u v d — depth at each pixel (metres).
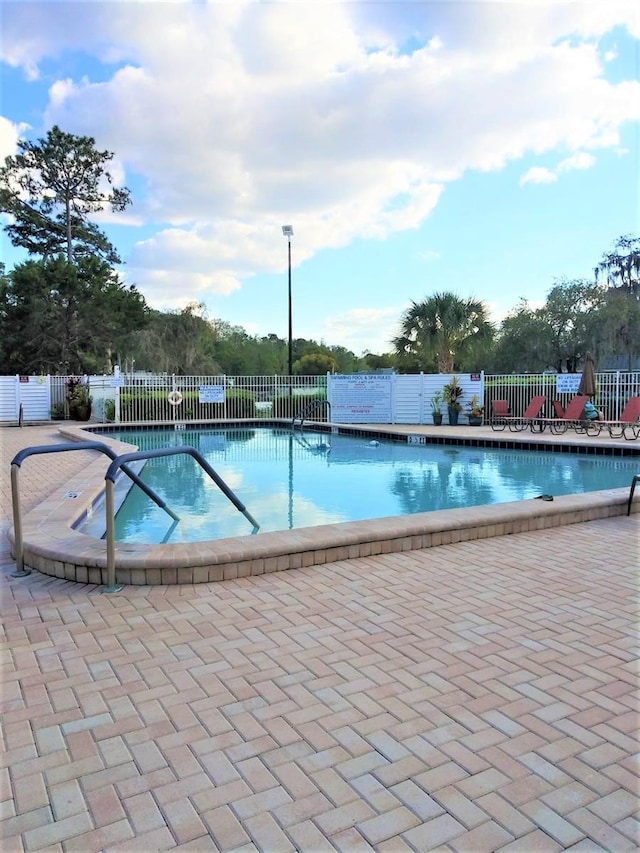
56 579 3.75
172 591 3.54
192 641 2.83
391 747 1.97
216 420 18.50
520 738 2.02
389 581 3.74
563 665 2.57
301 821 1.63
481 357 22.86
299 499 7.57
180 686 2.39
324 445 14.03
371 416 17.88
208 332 36.59
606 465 10.59
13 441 12.77
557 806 1.69
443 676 2.47
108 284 26.14
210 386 19.22
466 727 2.09
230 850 1.53
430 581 3.73
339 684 2.40
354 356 49.19
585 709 2.21
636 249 24.12
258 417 19.66
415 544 4.51
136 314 26.64
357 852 1.52
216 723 2.12
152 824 1.62
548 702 2.26
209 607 3.28
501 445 12.84
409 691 2.35
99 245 30.02
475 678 2.46
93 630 2.96
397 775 1.83
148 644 2.80
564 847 1.54
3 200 26.61
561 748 1.97
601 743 1.99
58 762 1.90
